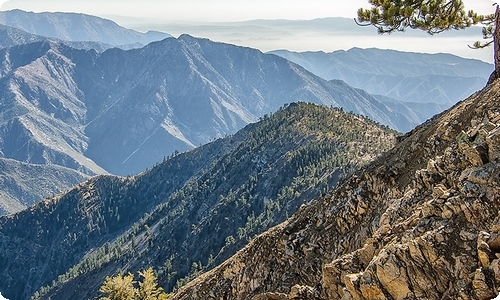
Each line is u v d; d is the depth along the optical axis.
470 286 12.42
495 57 26.31
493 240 12.47
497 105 19.55
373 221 22.39
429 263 13.71
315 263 25.17
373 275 14.69
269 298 19.84
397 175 24.17
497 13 26.36
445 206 14.85
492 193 14.02
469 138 17.48
